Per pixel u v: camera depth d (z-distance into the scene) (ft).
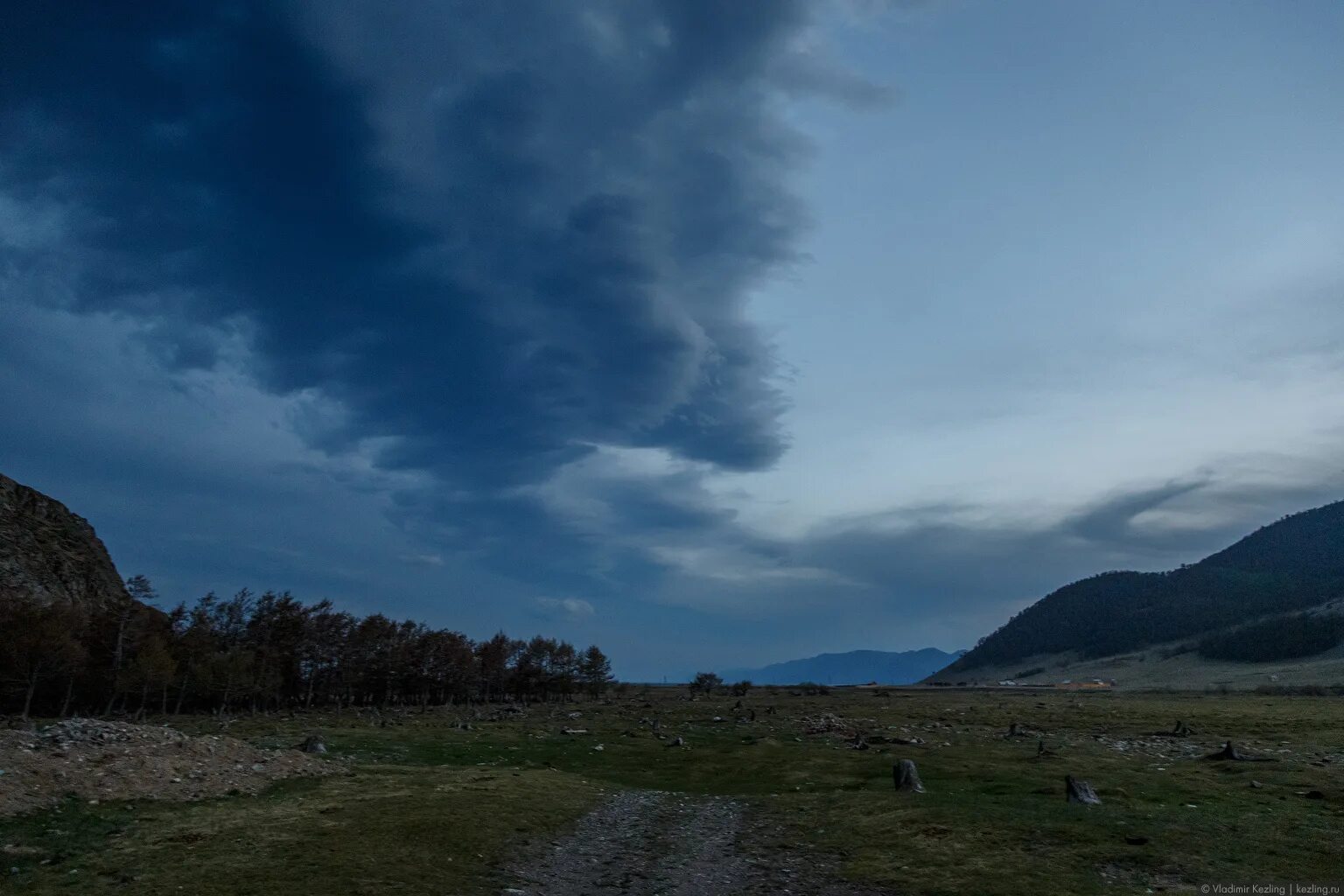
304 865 88.38
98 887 78.43
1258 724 320.29
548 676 613.11
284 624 496.23
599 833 120.16
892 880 89.30
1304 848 99.19
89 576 597.52
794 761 217.56
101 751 134.21
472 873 90.68
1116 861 94.38
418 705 548.31
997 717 382.22
